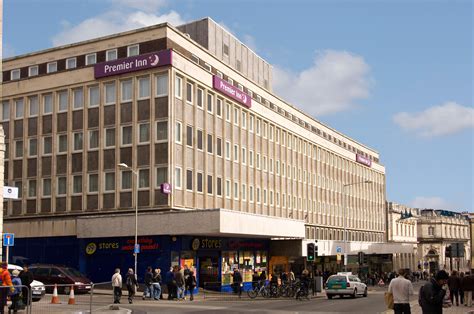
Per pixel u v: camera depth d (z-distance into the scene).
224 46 59.19
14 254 49.00
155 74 45.91
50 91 50.19
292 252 58.03
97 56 49.09
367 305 32.97
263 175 60.72
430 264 131.25
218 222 41.66
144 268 43.69
